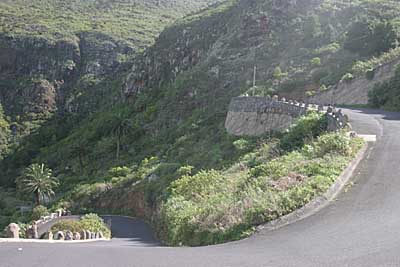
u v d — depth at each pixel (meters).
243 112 36.41
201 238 10.73
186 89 66.69
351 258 6.49
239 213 10.22
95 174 60.56
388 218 8.50
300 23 66.62
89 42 155.50
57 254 7.99
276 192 10.64
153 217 28.16
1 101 139.25
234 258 7.02
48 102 138.38
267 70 59.03
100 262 7.12
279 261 6.64
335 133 15.09
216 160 30.88
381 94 34.38
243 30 70.81
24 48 150.25
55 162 80.25
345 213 9.20
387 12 58.06
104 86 127.88
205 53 80.62
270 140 25.61
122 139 68.31
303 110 25.06
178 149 45.47
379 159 13.13
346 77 42.50
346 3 68.06
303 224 8.98
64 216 37.78
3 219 48.59
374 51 49.56
